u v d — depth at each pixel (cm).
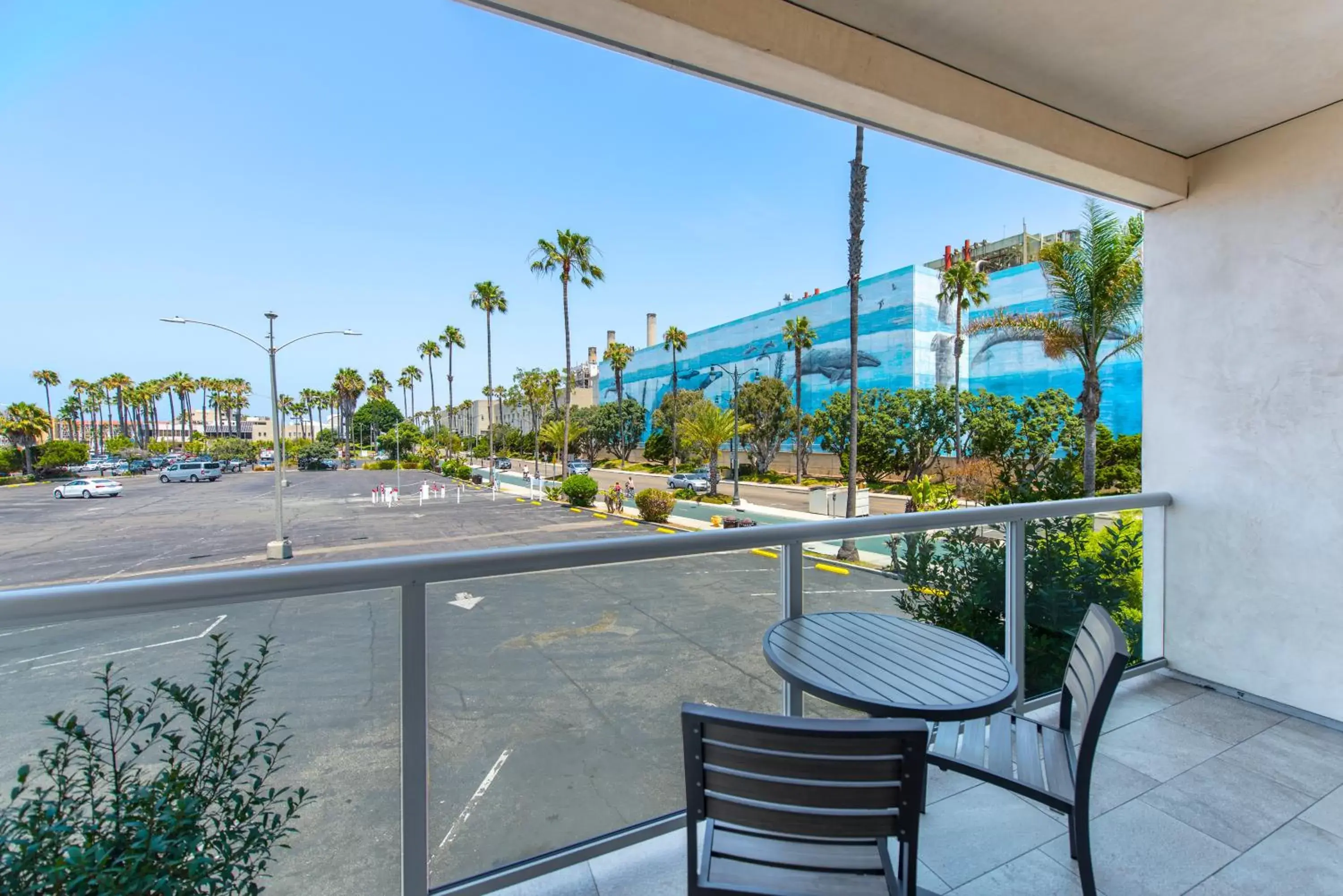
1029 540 238
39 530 2200
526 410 6078
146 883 97
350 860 123
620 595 155
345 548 1775
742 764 83
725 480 3378
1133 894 143
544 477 4397
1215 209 263
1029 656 238
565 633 148
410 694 126
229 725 110
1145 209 290
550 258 3419
